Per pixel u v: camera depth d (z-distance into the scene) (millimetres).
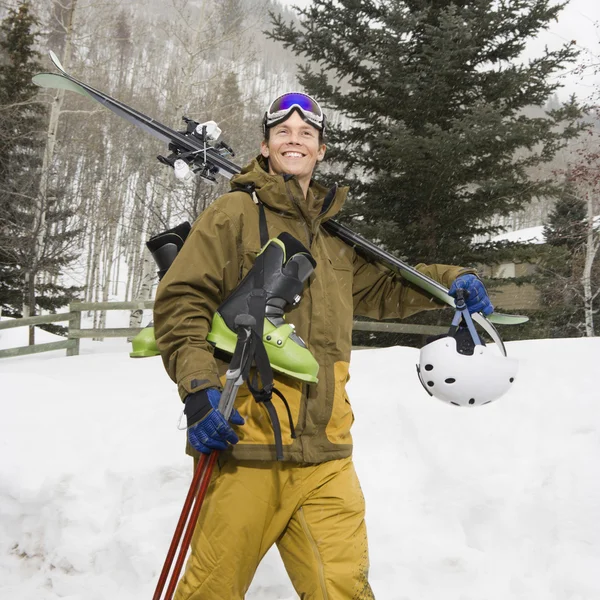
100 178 29219
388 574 2963
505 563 3021
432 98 12977
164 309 1820
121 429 4516
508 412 4281
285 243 1874
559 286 17969
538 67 13227
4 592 3158
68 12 19969
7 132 20141
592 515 3168
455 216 13609
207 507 1821
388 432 4246
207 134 2299
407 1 13820
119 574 3127
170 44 31609
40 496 3738
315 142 2111
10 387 5648
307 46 14117
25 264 17891
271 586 2916
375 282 2398
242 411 1822
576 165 14820
